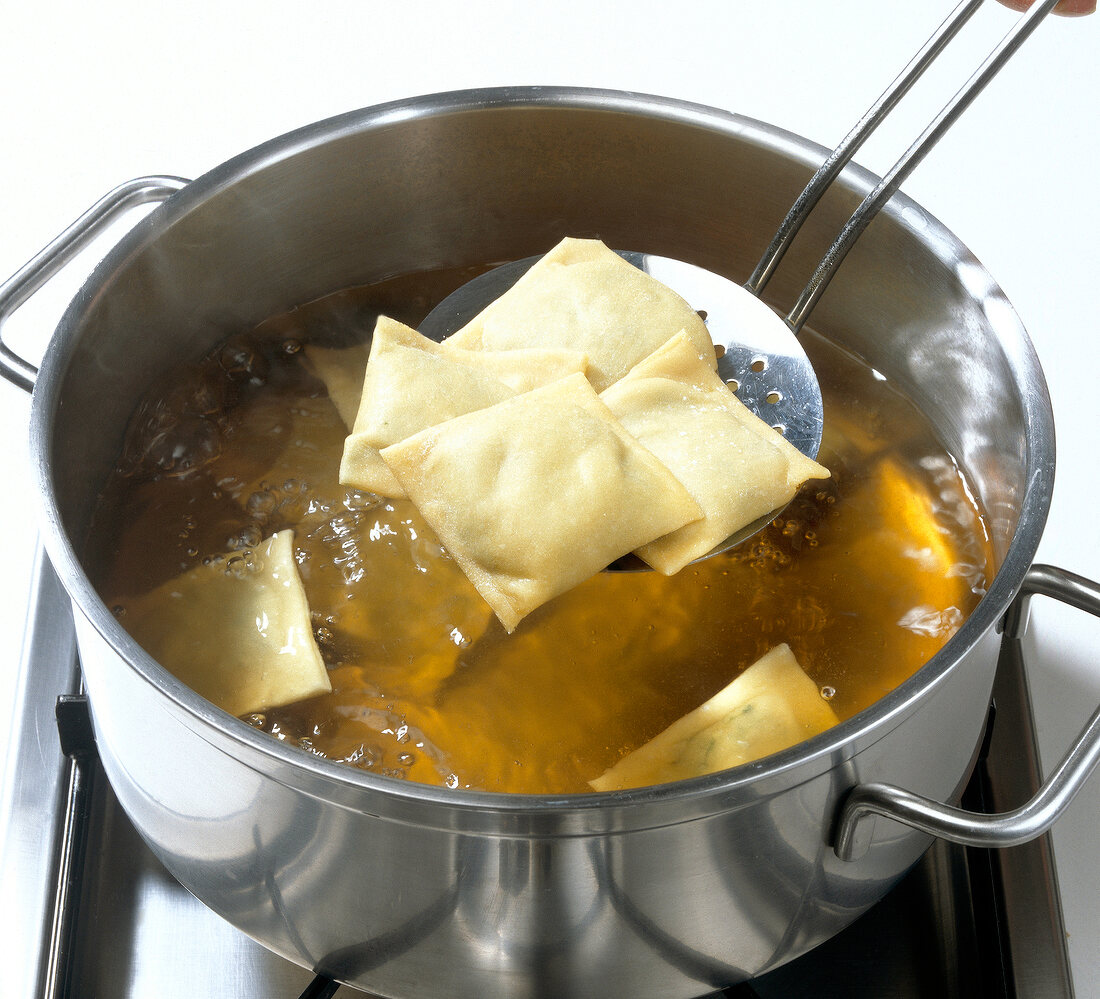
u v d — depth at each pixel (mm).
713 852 414
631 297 533
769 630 500
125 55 774
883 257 531
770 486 492
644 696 484
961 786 480
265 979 486
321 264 566
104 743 463
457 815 391
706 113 533
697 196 561
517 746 475
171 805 440
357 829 405
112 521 518
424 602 502
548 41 775
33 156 733
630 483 482
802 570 515
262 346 562
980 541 520
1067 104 746
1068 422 647
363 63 768
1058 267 689
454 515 480
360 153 538
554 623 499
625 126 542
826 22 782
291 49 773
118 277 499
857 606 505
